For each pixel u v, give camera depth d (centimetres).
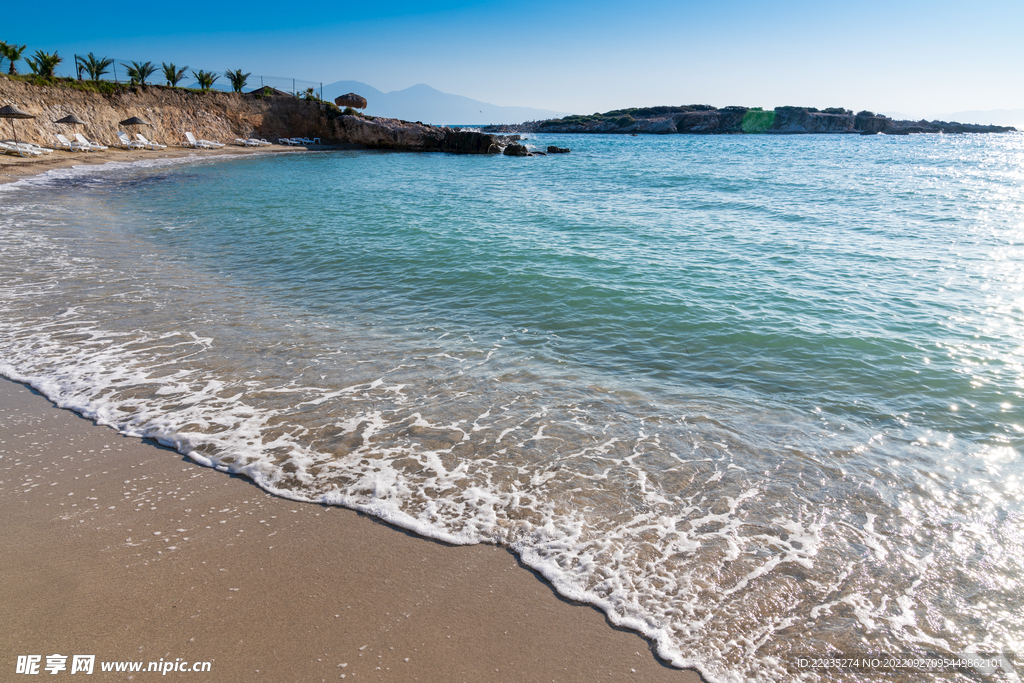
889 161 4434
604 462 432
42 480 388
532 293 873
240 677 243
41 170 2484
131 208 1677
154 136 4122
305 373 584
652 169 3603
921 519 370
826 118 15250
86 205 1688
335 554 325
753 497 391
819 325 735
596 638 275
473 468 420
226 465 414
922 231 1383
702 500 387
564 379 586
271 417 489
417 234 1312
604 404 531
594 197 2102
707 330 724
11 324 698
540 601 297
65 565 307
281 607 284
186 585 295
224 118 4791
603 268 1005
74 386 536
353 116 5469
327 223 1462
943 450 456
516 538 345
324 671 248
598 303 826
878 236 1320
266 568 311
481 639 270
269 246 1204
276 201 1875
